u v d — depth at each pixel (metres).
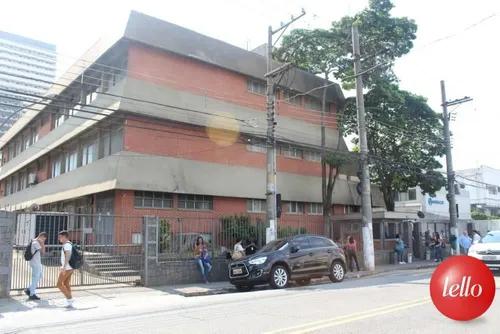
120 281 15.84
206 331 7.57
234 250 17.42
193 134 22.23
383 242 26.22
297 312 9.17
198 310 9.95
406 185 29.17
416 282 14.98
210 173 22.61
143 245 15.60
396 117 27.20
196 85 22.61
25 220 16.94
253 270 14.20
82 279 15.16
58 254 17.06
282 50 25.67
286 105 26.95
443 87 28.44
